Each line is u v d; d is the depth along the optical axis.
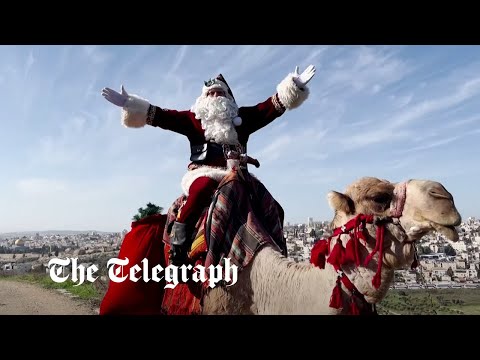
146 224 4.06
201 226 3.48
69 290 17.12
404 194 2.68
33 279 21.64
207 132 3.92
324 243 2.91
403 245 2.65
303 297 2.95
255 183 3.79
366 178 2.88
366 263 2.71
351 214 2.82
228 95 4.18
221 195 3.46
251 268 3.25
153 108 3.97
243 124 4.12
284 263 3.20
